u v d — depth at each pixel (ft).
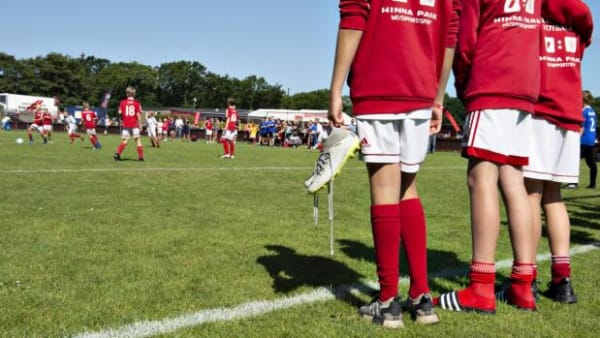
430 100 9.34
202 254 13.88
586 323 9.55
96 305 9.80
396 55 9.00
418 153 9.43
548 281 12.56
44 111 79.05
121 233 16.22
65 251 13.78
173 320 9.11
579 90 11.68
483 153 10.03
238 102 487.61
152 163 46.16
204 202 23.38
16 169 35.94
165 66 482.69
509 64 9.95
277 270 12.54
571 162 11.56
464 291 10.25
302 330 8.77
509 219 10.68
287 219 19.77
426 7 9.18
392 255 9.33
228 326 8.87
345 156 9.72
